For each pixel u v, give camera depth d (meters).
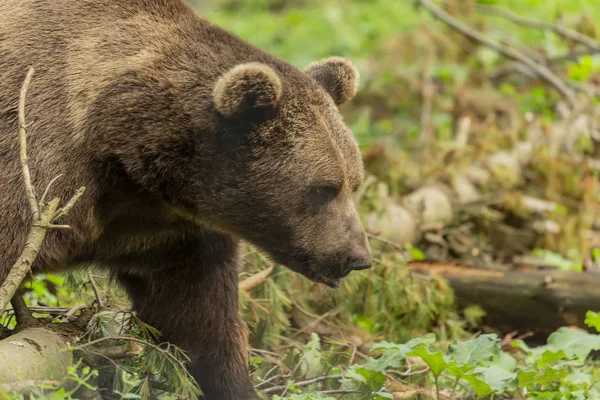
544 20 30.42
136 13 10.23
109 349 9.77
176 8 10.51
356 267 10.21
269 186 9.96
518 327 14.43
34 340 8.80
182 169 9.90
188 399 9.91
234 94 9.56
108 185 9.83
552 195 19.55
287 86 10.11
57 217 8.92
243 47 10.43
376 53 27.31
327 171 9.98
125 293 11.56
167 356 9.83
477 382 9.73
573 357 11.02
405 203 17.42
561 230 18.42
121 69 9.84
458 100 23.38
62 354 8.96
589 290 14.43
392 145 21.67
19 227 9.31
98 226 9.97
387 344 10.05
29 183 8.88
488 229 17.97
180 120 9.84
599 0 32.38
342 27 30.62
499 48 23.42
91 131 9.68
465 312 14.34
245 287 12.46
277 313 12.52
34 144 9.43
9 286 8.78
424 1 24.61
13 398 7.64
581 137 20.69
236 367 10.88
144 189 9.90
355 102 25.22
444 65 25.36
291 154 9.92
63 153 9.52
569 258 18.30
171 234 10.48
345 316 13.58
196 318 10.77
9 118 9.49
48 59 9.71
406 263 15.09
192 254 10.63
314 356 11.60
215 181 9.97
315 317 13.15
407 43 25.28
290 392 11.00
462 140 20.05
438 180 18.48
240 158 9.91
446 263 16.66
